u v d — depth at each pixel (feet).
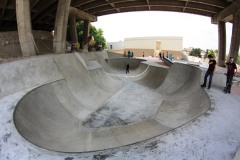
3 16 99.60
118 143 26.89
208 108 25.27
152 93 56.13
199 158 14.28
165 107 39.68
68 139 26.63
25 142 18.71
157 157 14.57
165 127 30.76
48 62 44.01
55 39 68.18
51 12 112.37
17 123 22.07
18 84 33.71
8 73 33.47
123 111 43.11
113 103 48.57
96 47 138.82
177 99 41.91
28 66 38.37
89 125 34.58
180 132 18.45
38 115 28.84
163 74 64.39
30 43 51.96
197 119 21.54
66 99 40.24
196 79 43.52
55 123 30.04
